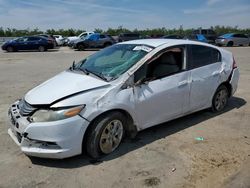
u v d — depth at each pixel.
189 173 3.59
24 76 10.84
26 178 3.55
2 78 10.37
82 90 3.81
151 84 4.37
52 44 27.11
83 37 29.44
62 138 3.60
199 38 31.53
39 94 3.91
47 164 3.85
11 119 4.03
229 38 30.89
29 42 26.08
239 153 4.09
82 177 3.55
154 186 3.34
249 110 6.04
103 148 3.97
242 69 12.12
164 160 3.92
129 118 4.21
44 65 14.66
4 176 3.60
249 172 3.56
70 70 4.80
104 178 3.52
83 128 3.70
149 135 4.74
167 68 4.63
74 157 4.01
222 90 5.79
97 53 5.18
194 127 5.09
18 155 4.10
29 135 3.64
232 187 3.27
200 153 4.11
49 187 3.37
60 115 3.60
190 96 4.99
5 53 24.00
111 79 4.09
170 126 5.13
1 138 4.68
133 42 5.05
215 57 5.57
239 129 5.00
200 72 5.15
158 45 4.66
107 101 3.87
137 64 4.26
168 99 4.60
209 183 3.38
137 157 4.01
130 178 3.51
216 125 5.18
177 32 54.00
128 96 4.07
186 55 4.94
